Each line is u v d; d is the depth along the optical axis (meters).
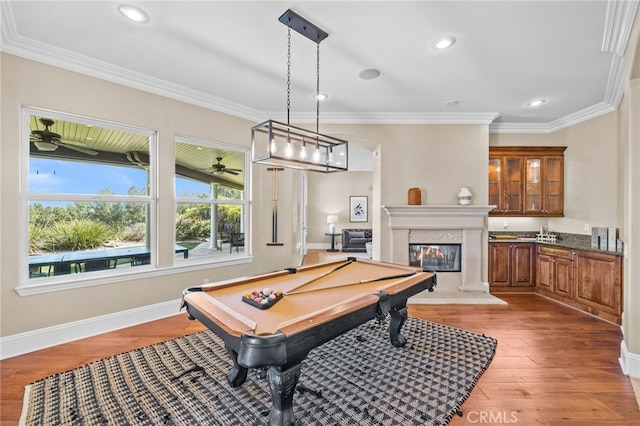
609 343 2.87
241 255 4.36
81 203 3.04
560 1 2.02
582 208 4.33
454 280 4.54
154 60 2.91
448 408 1.90
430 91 3.61
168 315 3.56
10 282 2.57
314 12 2.17
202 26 2.36
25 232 2.69
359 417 1.81
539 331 3.13
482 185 4.51
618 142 3.82
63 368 2.39
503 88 3.50
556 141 4.76
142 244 3.46
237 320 1.59
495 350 2.70
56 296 2.81
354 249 9.37
